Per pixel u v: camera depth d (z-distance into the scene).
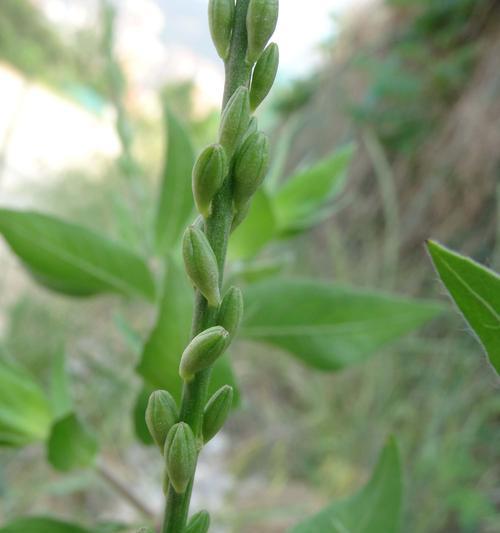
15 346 0.36
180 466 0.06
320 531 0.10
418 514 0.34
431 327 0.48
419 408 0.43
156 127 0.62
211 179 0.06
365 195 0.67
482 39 0.61
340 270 0.54
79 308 0.41
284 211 0.18
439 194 0.56
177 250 0.16
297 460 0.46
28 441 0.14
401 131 0.63
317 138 0.90
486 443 0.39
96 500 0.29
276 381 0.57
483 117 0.55
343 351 0.14
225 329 0.06
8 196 0.62
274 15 0.06
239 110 0.06
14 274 0.48
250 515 0.27
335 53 0.98
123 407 0.29
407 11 0.77
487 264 0.06
